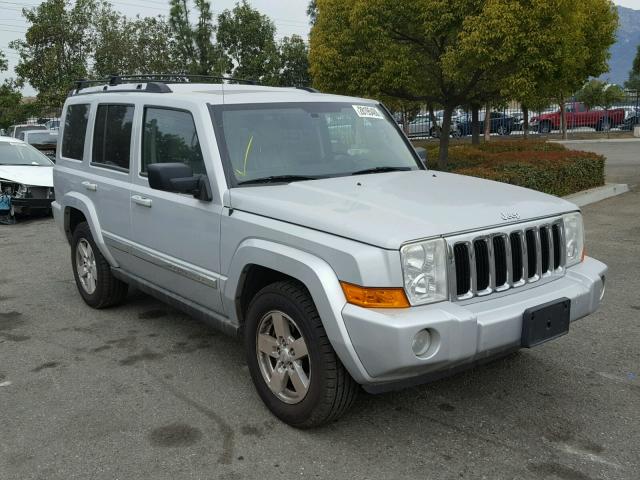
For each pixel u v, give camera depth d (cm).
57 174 633
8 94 3162
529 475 319
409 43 1360
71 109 624
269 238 364
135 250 497
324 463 333
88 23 2697
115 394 419
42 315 591
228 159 412
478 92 1444
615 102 3528
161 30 2564
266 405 386
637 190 1335
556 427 367
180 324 557
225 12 2381
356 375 325
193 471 329
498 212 358
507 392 412
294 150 436
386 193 383
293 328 363
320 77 1373
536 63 1167
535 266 370
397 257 312
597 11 1936
